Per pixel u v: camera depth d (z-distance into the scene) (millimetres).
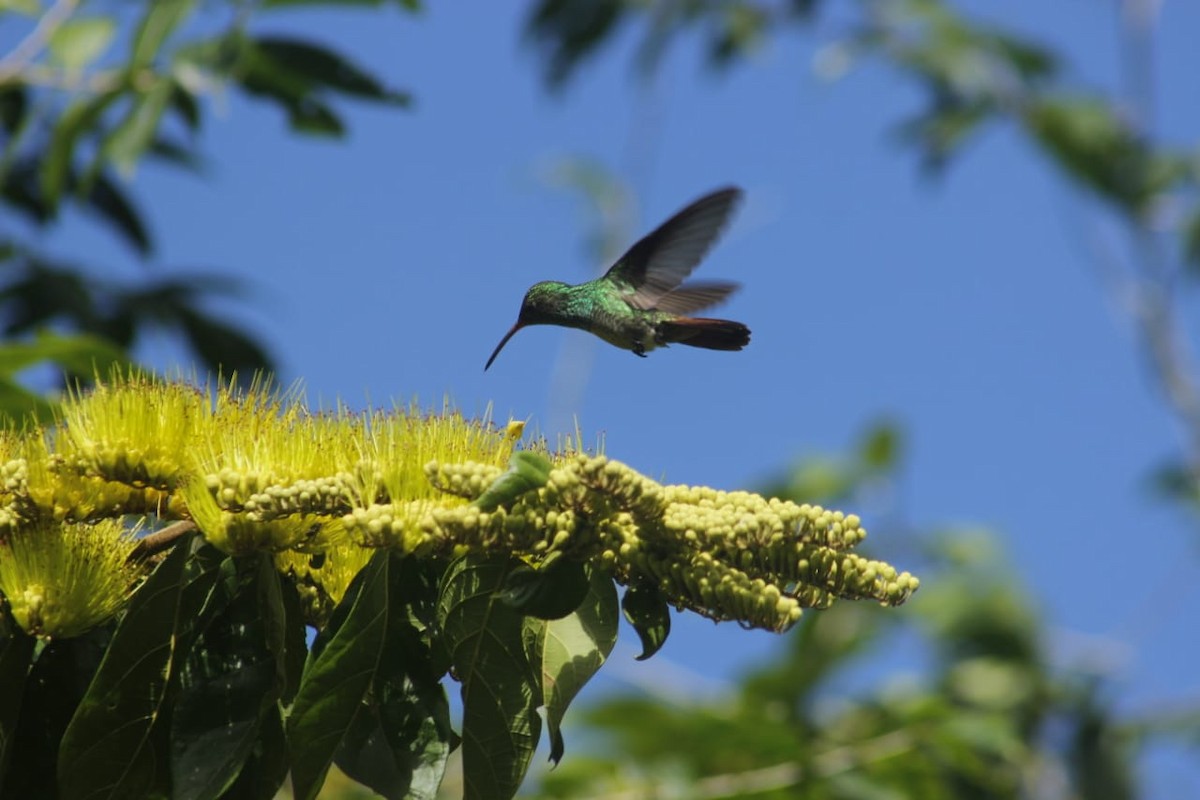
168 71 10812
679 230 9180
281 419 5578
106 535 5754
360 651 5438
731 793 11531
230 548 5379
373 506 5113
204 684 5488
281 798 10539
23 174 12891
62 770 5398
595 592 5633
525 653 5504
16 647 5715
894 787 11734
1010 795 13102
